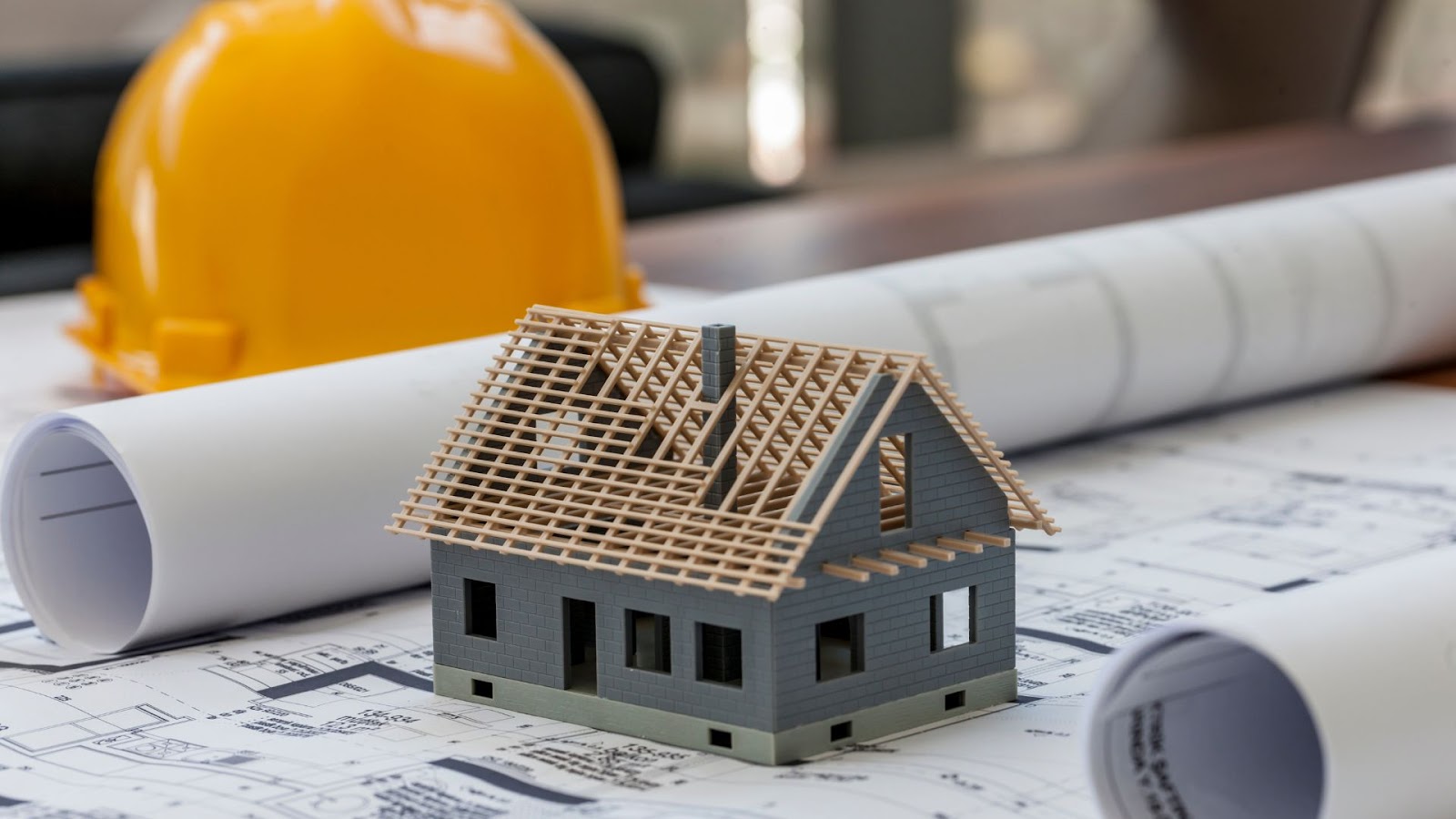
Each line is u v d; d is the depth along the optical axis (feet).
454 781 2.75
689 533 2.81
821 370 2.98
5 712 3.23
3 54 13.25
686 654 2.83
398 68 5.45
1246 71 12.05
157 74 5.77
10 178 9.54
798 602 2.73
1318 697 2.27
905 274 5.18
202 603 3.61
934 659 2.96
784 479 2.89
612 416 3.07
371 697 3.23
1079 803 2.61
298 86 5.41
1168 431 5.37
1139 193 8.79
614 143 11.39
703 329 3.00
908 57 16.17
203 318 5.46
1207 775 2.46
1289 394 5.81
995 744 2.85
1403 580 2.54
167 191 5.49
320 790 2.73
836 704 2.83
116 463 3.58
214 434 3.68
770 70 15.96
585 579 2.93
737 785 2.69
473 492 3.13
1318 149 9.96
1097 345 5.05
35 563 3.66
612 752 2.85
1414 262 5.69
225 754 2.93
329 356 5.41
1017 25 15.87
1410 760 2.31
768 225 8.60
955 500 2.96
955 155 15.72
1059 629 3.51
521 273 5.58
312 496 3.73
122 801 2.73
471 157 5.48
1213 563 3.93
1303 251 5.53
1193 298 5.26
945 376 4.84
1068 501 4.55
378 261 5.40
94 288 6.07
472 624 3.19
